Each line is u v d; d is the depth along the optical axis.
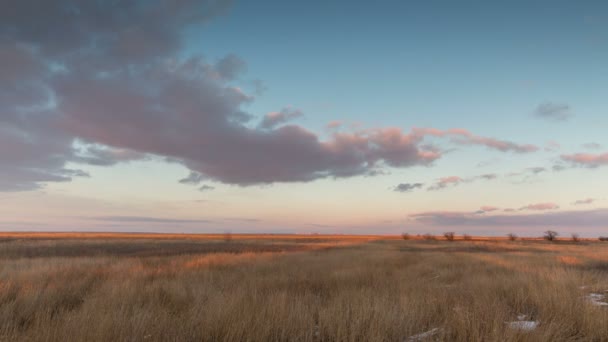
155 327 5.57
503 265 17.61
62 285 9.66
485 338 5.11
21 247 32.59
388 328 5.65
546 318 6.27
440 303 7.70
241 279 11.78
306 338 5.27
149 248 35.31
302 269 15.09
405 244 53.53
